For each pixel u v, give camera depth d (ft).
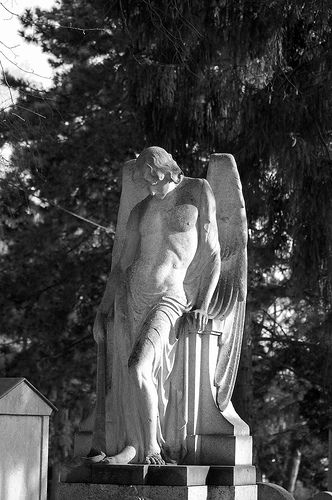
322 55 75.82
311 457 129.70
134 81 77.00
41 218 98.02
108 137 94.07
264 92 76.74
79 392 99.35
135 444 37.24
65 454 101.09
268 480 124.47
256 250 80.89
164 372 37.83
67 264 96.37
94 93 97.04
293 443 117.60
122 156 95.50
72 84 95.86
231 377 39.63
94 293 97.19
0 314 96.68
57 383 95.76
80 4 97.50
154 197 39.32
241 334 40.24
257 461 89.30
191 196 39.19
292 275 81.51
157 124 78.74
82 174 96.58
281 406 117.91
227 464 37.70
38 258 98.48
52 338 96.63
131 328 38.34
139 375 36.76
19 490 54.34
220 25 75.61
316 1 74.54
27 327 96.58
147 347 37.01
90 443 39.09
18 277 97.71
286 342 97.09
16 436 54.39
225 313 39.45
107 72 95.25
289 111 75.20
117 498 36.27
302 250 77.00
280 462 128.57
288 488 127.95
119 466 36.52
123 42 87.76
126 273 38.86
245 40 75.15
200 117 77.97
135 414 37.17
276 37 75.36
